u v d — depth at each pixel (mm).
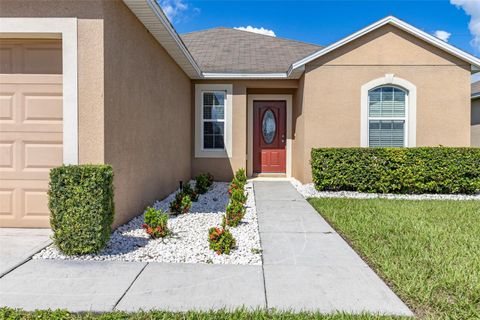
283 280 3068
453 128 8594
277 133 11062
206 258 3641
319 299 2697
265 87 10164
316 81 8750
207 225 5016
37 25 4148
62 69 4371
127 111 4961
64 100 4168
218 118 10391
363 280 3068
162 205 6320
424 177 7738
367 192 8008
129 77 5027
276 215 5695
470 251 3797
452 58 8555
